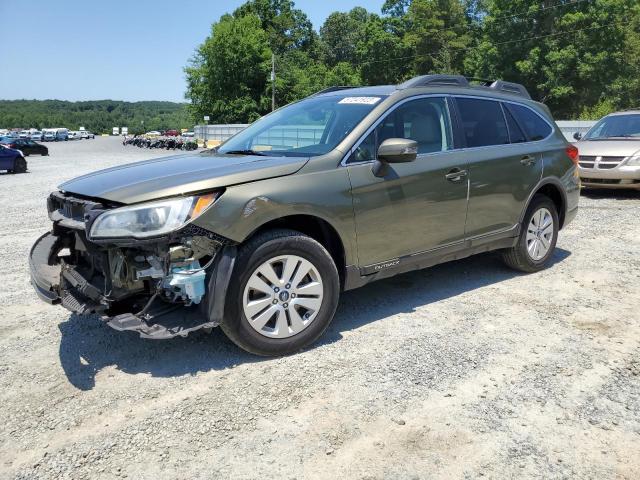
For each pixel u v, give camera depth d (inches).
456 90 189.6
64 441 110.0
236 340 136.9
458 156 179.9
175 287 130.5
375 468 100.7
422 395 125.3
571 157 225.5
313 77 2751.0
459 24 2546.8
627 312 175.5
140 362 142.9
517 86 221.8
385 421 115.3
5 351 150.9
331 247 155.3
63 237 149.9
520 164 200.2
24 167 844.0
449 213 176.9
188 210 126.2
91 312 131.4
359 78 2832.2
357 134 157.8
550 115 228.5
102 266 130.9
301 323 144.8
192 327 128.4
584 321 168.4
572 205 227.1
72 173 802.2
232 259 131.9
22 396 127.0
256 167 142.1
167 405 122.2
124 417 117.9
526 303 184.4
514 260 211.5
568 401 122.8
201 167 147.3
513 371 136.5
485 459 103.0
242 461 103.1
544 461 102.3
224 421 115.8
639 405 121.1
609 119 452.4
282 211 138.3
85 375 136.6
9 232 320.8
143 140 2081.7
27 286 210.7
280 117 190.1
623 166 387.5
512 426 113.3
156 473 100.3
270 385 130.0
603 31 1728.6
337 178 149.3
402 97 171.8
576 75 1765.5
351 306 182.4
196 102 2501.2
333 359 143.3
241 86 2377.0
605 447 106.4
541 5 1867.6
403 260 166.9
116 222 123.9
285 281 141.0
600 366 139.0
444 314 174.7
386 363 140.8
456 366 139.1
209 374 135.7
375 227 157.2
